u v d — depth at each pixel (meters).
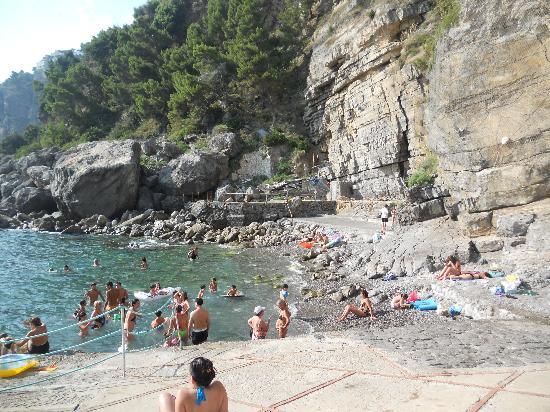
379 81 36.81
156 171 48.50
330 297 18.00
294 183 45.19
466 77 19.44
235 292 18.89
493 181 18.69
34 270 25.28
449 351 8.34
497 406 5.31
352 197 41.03
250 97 56.81
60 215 45.78
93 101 78.25
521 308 11.86
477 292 13.64
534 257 15.95
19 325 16.28
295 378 6.92
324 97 47.03
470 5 19.70
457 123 20.05
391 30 36.72
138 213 43.84
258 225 35.94
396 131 34.97
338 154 43.34
